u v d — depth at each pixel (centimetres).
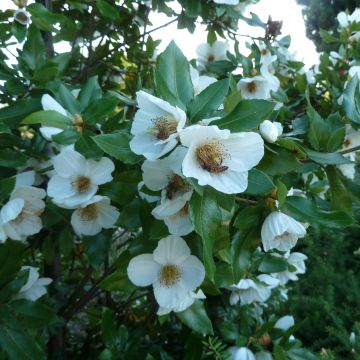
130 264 36
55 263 59
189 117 31
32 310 38
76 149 35
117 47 68
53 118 35
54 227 49
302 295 95
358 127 41
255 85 56
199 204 28
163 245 36
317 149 38
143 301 73
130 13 72
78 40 72
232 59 62
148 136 30
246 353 48
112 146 30
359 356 71
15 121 40
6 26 52
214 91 31
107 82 71
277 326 55
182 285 37
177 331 60
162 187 32
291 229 33
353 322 86
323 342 84
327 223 32
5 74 44
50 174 43
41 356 37
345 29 66
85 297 57
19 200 35
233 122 29
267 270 52
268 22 65
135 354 48
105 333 47
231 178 28
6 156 39
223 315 57
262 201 34
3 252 37
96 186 36
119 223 36
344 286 97
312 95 64
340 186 39
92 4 62
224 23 67
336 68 66
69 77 70
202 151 28
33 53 45
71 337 73
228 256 34
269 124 32
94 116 36
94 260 43
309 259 110
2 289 38
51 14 48
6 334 38
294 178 45
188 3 58
